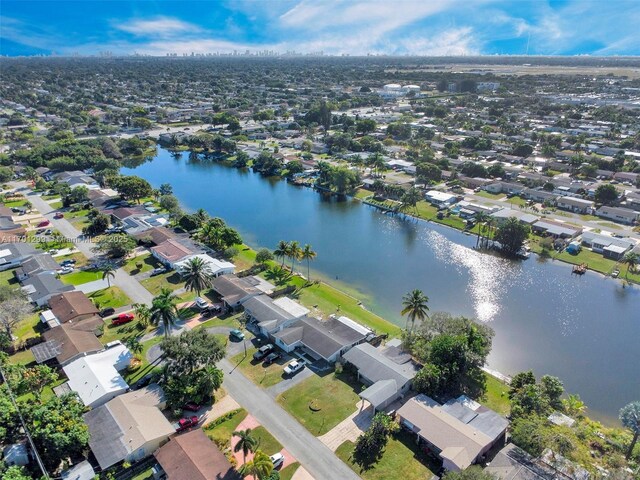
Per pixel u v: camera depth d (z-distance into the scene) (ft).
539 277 404.16
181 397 233.55
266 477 179.63
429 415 221.46
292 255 382.83
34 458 197.26
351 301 357.41
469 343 258.78
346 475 199.72
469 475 174.29
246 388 253.44
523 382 245.65
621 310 353.10
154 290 360.69
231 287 345.31
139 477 196.75
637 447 206.90
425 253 457.27
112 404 225.97
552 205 545.85
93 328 297.53
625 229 479.82
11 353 282.56
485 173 644.27
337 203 612.70
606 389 271.49
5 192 595.47
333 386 255.91
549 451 202.59
